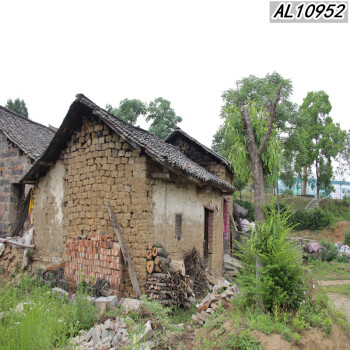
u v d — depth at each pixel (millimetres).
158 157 6902
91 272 7816
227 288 7094
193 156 15352
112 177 8000
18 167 13336
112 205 7895
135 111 25000
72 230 8805
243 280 6316
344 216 24781
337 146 24188
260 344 4832
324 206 26156
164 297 6977
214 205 12000
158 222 7863
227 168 15297
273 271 5770
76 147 9031
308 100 25734
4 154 13805
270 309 5754
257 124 6496
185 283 7695
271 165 6289
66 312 6074
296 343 4895
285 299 5609
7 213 13281
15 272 9812
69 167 9211
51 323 5066
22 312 5453
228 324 5484
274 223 5902
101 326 5477
